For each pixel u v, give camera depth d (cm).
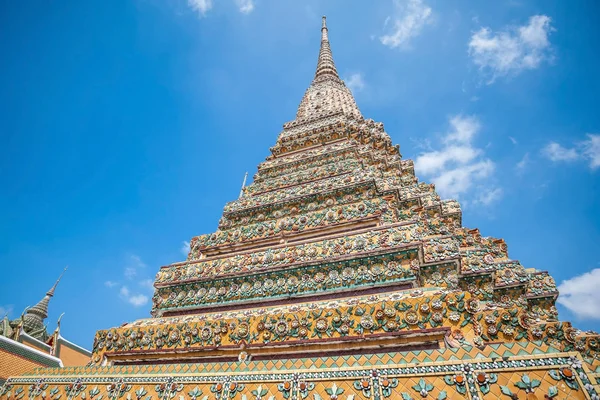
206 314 946
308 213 1180
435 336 636
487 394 503
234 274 1014
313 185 1296
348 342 693
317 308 775
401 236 873
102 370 825
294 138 1900
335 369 611
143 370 775
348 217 1083
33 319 2878
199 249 1275
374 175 1231
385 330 673
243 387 654
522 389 489
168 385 721
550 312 933
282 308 839
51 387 853
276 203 1306
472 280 857
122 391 757
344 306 742
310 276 913
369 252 874
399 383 558
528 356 514
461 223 1320
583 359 485
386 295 761
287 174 1554
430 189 1502
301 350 724
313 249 957
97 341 948
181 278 1099
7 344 1639
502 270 936
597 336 592
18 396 872
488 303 765
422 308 666
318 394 593
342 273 880
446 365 549
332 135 1798
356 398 566
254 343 765
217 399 659
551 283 970
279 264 968
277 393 621
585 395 456
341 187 1220
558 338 605
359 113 2427
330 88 2700
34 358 1738
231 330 804
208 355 803
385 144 1858
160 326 894
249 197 1467
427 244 879
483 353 541
